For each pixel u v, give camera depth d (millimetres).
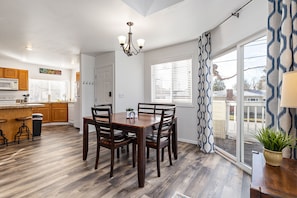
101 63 4812
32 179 2131
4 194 1804
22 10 2297
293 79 1008
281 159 1115
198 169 2445
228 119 3152
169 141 2580
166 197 1773
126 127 2184
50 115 6340
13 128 3934
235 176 2234
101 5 2176
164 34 3270
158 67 4391
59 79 6992
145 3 2467
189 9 2312
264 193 823
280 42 1452
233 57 2893
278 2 1534
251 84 2420
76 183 2039
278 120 1438
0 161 2725
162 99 4309
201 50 3273
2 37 3371
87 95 4902
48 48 4176
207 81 3148
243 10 2287
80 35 3283
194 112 3729
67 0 2055
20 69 5750
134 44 3893
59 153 3115
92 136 4457
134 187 1964
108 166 2541
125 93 4434
